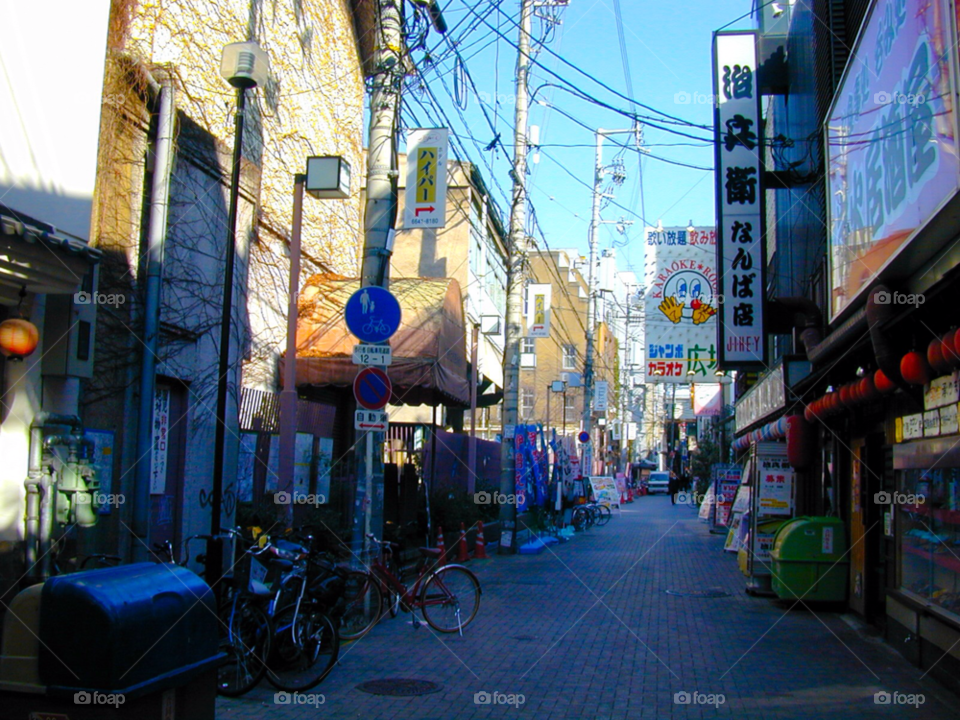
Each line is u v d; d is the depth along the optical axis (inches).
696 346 751.7
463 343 685.9
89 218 325.1
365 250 431.5
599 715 275.6
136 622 170.4
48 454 315.6
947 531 317.4
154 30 433.4
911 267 299.3
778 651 376.5
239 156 362.0
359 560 411.8
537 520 1022.4
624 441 2311.8
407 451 752.3
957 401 282.2
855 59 355.6
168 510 430.0
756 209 581.6
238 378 486.6
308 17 645.3
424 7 450.9
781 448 559.5
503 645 381.7
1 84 281.6
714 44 597.0
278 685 294.4
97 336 368.5
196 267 449.1
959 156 225.5
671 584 598.5
